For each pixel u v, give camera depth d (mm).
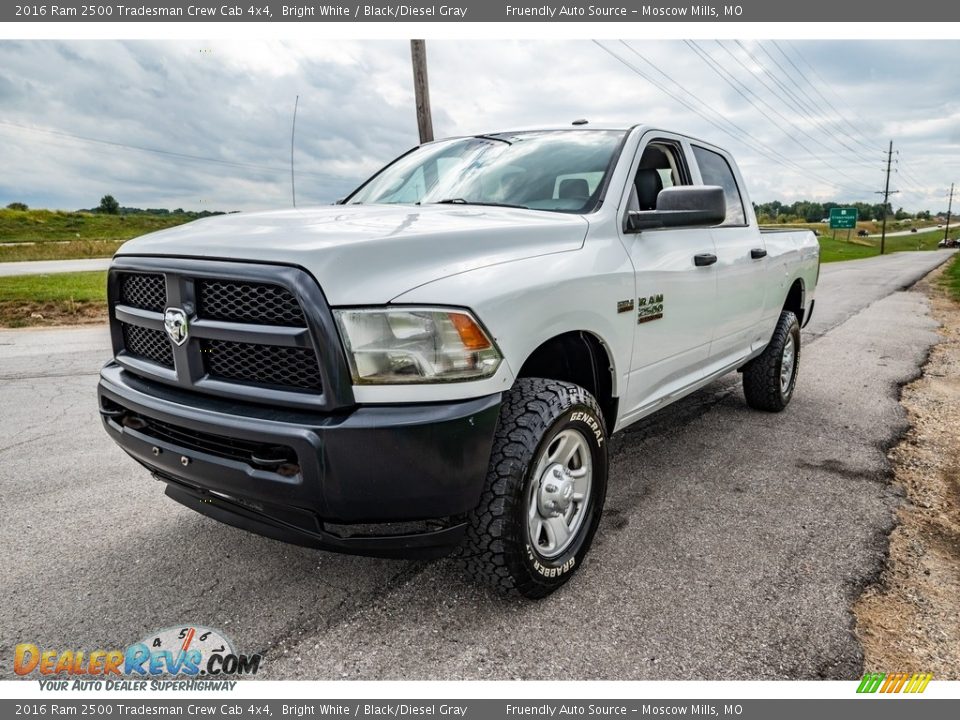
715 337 3943
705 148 4180
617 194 3090
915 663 2215
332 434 2023
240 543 2994
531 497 2432
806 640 2318
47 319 11352
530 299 2355
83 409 5246
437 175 3631
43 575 2721
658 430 4719
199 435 2301
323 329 2023
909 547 2984
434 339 2094
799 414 5137
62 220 87188
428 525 2271
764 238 4684
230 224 2525
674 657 2230
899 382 6270
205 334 2223
